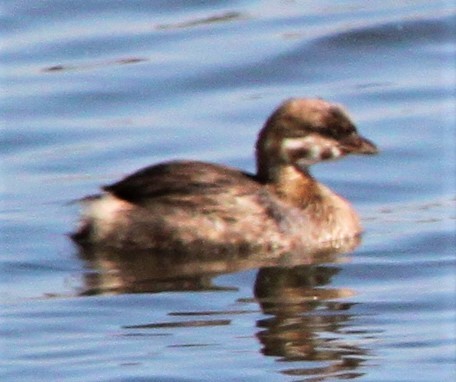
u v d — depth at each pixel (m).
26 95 24.05
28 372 14.33
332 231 18.36
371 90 24.08
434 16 26.47
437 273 17.06
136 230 18.03
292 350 14.73
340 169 21.02
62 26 26.72
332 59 25.23
